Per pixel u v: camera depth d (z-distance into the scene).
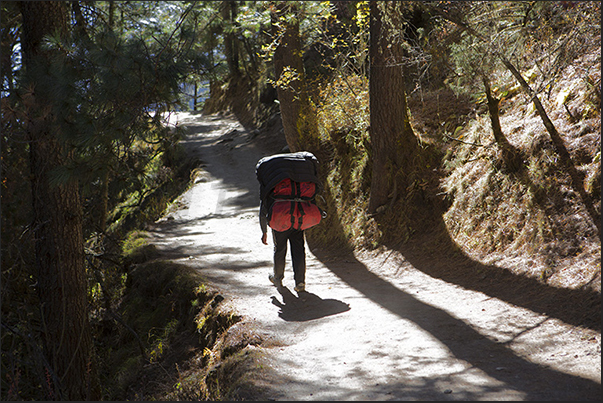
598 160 5.35
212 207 14.83
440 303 4.88
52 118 4.88
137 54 4.59
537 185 5.81
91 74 4.63
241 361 3.81
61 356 6.02
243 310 5.30
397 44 7.93
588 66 6.48
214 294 6.23
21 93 4.77
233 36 30.42
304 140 11.41
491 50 6.11
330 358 3.71
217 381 3.89
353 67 11.34
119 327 7.87
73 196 6.17
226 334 4.89
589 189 5.18
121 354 6.93
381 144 8.37
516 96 7.82
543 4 5.71
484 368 3.25
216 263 8.38
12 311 7.54
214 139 27.77
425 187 7.81
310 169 5.56
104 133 4.56
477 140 7.50
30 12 5.83
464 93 8.38
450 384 3.04
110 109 4.64
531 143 6.33
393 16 7.25
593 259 4.50
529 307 4.30
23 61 5.94
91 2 6.73
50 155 5.85
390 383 3.14
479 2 6.08
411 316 4.54
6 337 7.00
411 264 6.63
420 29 7.42
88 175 4.81
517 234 5.67
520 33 6.07
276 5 9.16
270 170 5.48
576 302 4.08
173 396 4.46
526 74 7.86
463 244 6.36
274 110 26.80
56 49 4.80
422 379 3.16
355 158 10.15
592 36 5.77
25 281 8.05
